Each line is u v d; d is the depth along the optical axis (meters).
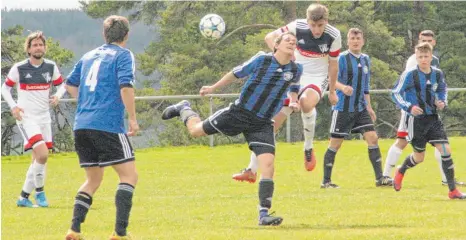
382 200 21.30
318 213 18.92
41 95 22.28
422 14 76.62
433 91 22.20
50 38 72.50
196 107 55.56
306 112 20.47
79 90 15.16
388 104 64.12
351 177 27.53
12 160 38.03
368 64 25.44
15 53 64.75
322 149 37.06
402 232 15.73
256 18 71.44
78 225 15.16
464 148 36.50
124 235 14.96
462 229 16.06
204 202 21.58
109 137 14.81
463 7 77.81
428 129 22.20
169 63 71.62
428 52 22.12
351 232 15.84
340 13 69.00
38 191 21.75
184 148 40.19
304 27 20.02
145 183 26.45
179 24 72.19
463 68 73.69
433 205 20.12
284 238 15.16
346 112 24.91
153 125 51.97
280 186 25.16
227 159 34.22
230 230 16.36
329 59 20.09
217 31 26.88
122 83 14.67
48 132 22.38
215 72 68.69
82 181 27.92
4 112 47.09
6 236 16.52
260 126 17.12
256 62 16.78
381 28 69.62
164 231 16.52
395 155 25.12
